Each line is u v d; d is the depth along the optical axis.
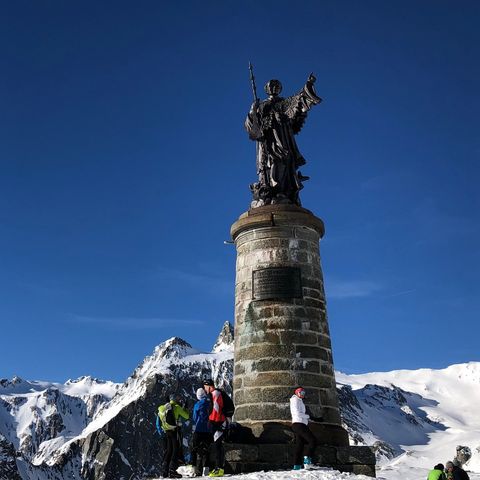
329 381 21.66
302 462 18.67
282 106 25.53
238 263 23.73
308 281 22.73
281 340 21.58
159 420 19.66
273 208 23.42
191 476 18.41
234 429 20.14
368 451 19.75
